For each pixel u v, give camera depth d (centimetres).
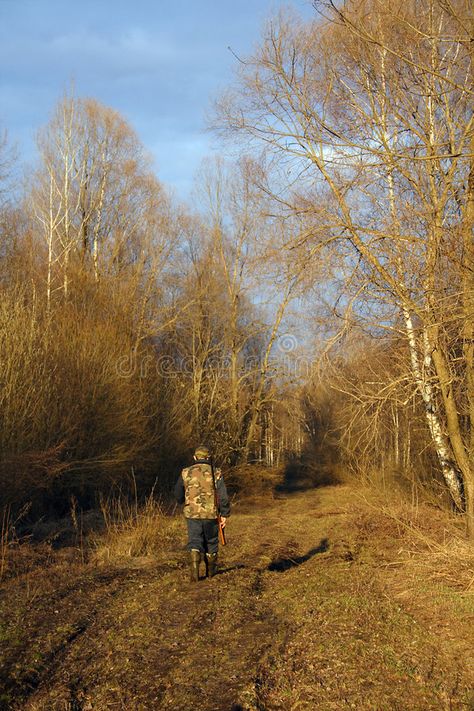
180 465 2402
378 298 965
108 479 1770
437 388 1081
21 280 1977
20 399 1366
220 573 904
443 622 625
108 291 2214
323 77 1028
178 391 2608
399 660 522
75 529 1250
